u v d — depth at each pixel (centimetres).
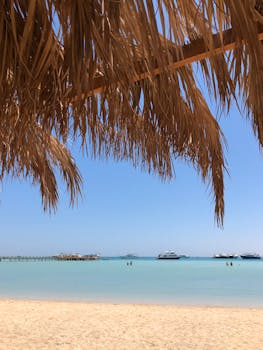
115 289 2392
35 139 257
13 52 127
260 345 682
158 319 992
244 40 130
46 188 405
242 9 124
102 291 2262
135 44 144
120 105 205
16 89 126
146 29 125
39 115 138
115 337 738
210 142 294
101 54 119
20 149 241
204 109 264
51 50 124
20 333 748
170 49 171
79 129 175
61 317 999
